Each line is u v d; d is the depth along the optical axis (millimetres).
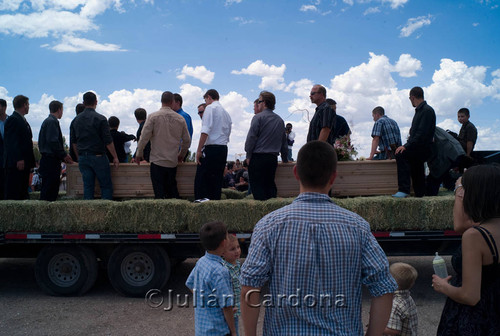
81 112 6352
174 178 5961
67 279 5512
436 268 2338
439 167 5746
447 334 2104
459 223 2383
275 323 1748
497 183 2004
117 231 5246
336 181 5699
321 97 5445
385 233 5004
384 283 1723
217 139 5633
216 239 2943
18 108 6262
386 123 6098
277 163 5629
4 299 5414
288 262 1723
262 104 5598
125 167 6078
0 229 5297
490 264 1960
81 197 6324
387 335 2969
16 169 6184
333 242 1711
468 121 7223
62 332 4266
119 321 4578
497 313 1948
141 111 7242
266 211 4996
